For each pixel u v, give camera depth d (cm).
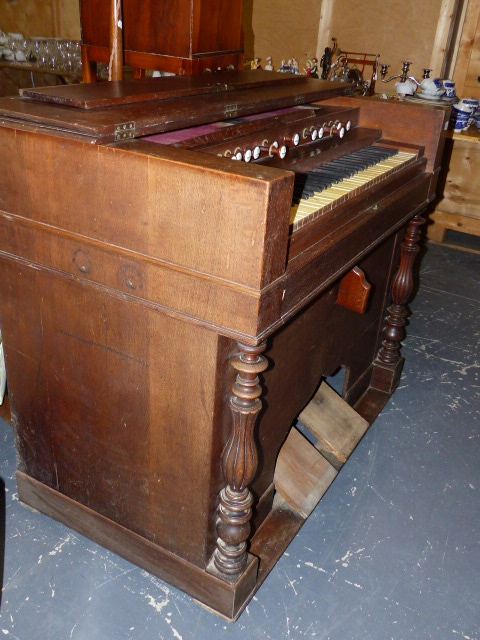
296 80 199
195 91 154
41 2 439
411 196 191
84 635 143
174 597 154
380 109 209
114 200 113
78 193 117
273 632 147
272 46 439
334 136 192
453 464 209
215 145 138
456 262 388
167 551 151
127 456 145
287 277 114
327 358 191
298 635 147
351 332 206
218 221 104
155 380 130
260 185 97
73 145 112
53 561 161
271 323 114
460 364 273
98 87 143
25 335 147
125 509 154
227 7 239
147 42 235
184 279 112
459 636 149
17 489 177
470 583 164
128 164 108
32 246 130
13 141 120
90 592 154
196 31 225
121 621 147
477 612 155
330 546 172
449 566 168
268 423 161
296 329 161
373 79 360
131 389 135
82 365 141
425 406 240
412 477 201
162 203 108
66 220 121
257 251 102
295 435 192
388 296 236
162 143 125
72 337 138
